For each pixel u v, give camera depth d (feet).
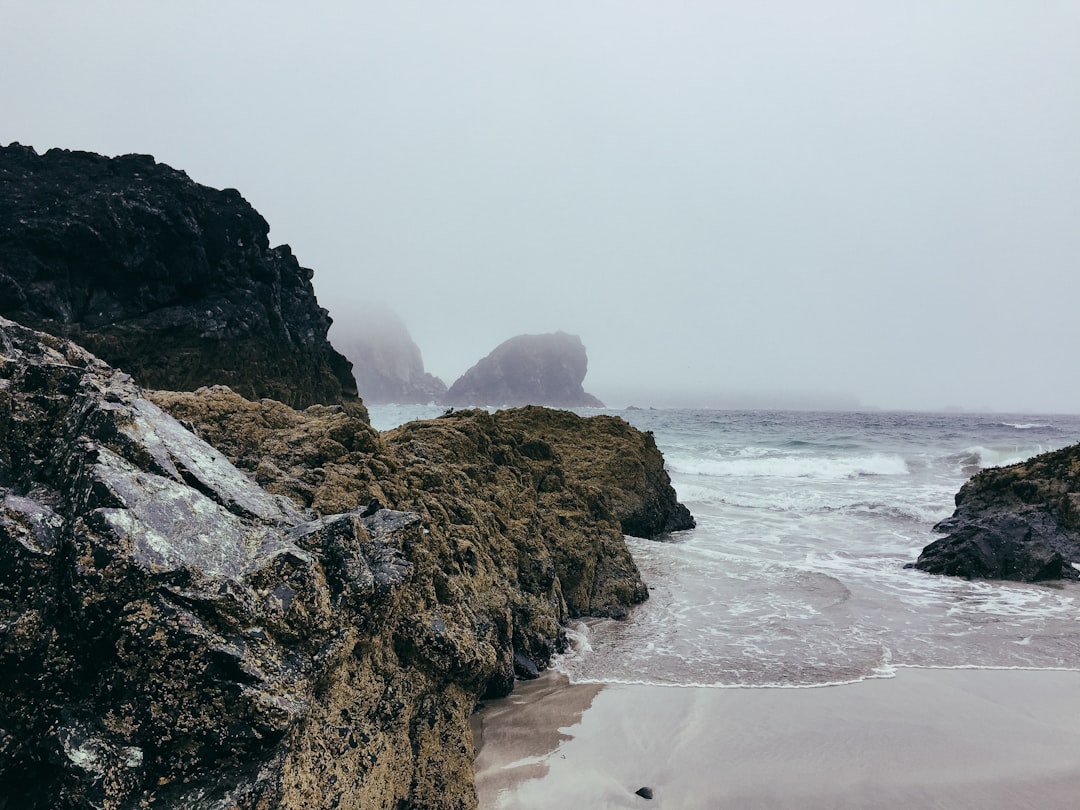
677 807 17.81
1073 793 18.86
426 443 36.32
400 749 15.78
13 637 10.86
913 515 67.41
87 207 68.39
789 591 38.88
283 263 101.45
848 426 221.46
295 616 12.66
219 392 27.81
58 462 14.39
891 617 34.68
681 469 104.88
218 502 15.06
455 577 22.04
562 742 21.09
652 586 39.75
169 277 76.38
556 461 48.32
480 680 20.04
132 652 10.94
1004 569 43.86
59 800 10.36
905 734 21.98
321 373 102.94
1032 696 25.16
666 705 23.84
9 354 17.43
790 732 21.95
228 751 10.96
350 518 15.11
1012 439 162.81
